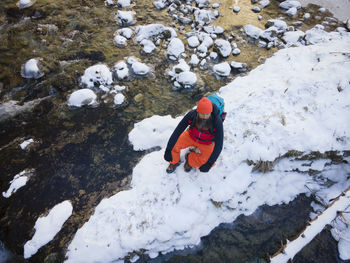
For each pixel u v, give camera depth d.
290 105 3.35
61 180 3.11
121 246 2.53
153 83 4.17
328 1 5.91
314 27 5.17
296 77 3.60
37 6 5.02
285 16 5.55
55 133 3.52
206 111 2.07
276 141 3.07
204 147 2.51
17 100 3.81
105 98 3.89
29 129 3.55
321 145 3.11
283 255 2.70
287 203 3.16
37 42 4.50
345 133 3.18
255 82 3.96
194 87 4.14
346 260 2.76
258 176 3.09
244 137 3.10
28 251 2.58
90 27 4.86
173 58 4.50
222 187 2.87
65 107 3.77
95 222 2.68
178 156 2.74
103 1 5.41
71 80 4.05
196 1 5.59
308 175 3.28
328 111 3.27
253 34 5.04
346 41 4.32
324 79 3.50
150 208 2.73
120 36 4.62
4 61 4.18
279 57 4.36
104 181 3.10
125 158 3.32
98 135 3.52
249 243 2.84
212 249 2.77
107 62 4.35
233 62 4.46
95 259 2.51
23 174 3.14
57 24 4.82
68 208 2.83
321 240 2.89
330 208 2.95
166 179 2.92
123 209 2.73
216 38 5.00
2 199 2.97
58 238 2.67
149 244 2.59
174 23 5.14
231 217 2.95
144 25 5.01
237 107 3.38
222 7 5.64
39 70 3.97
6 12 4.89
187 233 2.69
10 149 3.36
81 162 3.27
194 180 2.88
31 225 2.78
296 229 2.98
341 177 3.29
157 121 3.52
